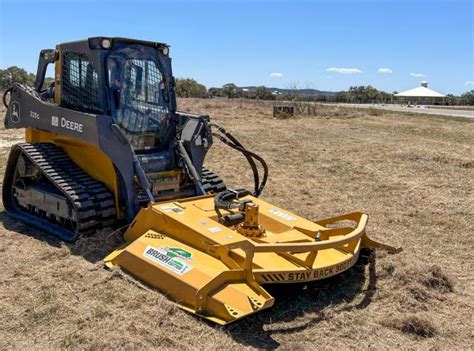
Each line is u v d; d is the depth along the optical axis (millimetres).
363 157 13398
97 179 6273
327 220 5930
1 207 7582
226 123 21969
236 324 4340
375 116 30484
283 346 4031
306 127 21438
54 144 6934
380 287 5254
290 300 4871
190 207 5496
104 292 4723
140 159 6219
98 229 6047
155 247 4930
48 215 6668
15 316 4348
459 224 7703
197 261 4602
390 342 4219
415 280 5383
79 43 6234
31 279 5105
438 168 12094
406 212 8297
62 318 4324
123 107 6180
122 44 6176
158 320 4250
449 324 4578
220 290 4250
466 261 6199
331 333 4316
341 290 5152
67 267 5367
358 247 5297
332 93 71125
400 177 11039
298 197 9125
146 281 4824
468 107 52719
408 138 18312
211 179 7090
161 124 6566
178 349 3910
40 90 7309
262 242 5012
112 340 3982
